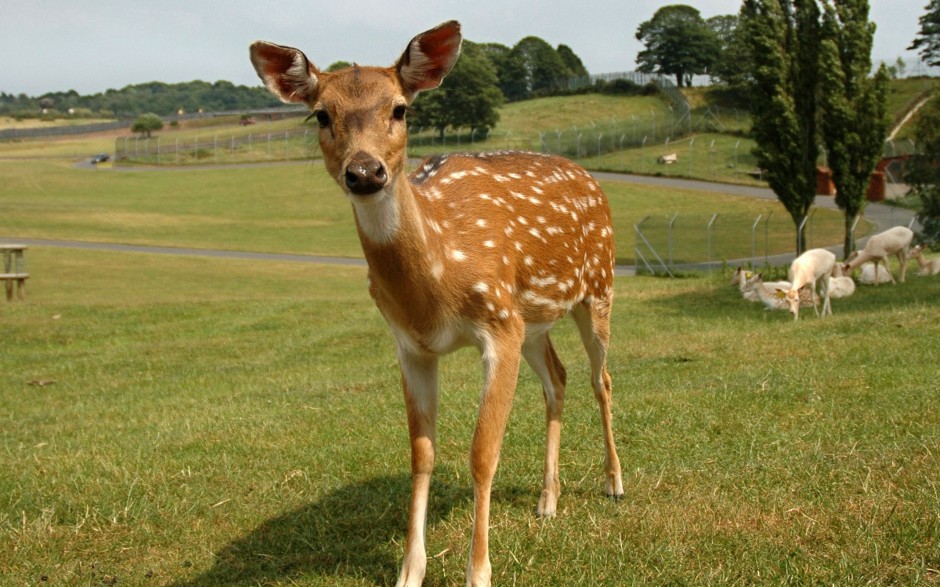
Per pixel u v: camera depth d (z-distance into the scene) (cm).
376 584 480
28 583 496
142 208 6488
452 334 484
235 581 494
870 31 2295
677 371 991
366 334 1631
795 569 441
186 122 14100
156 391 1223
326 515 579
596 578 454
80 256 3909
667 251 3581
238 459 722
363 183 413
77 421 1005
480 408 480
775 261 3366
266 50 466
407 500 603
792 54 2336
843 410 715
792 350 1028
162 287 3012
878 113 2300
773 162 2348
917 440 616
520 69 12606
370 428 807
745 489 559
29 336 1772
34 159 10669
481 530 461
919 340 997
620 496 582
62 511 607
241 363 1456
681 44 12250
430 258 462
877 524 480
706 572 449
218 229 5472
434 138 8512
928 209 2877
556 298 564
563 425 752
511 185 553
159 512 595
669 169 7194
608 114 10256
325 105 449
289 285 3111
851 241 2389
